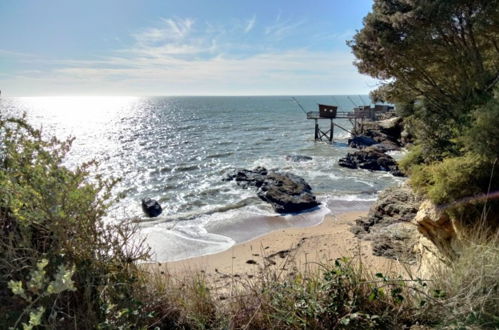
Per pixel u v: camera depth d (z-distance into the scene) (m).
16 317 1.82
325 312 2.32
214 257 8.73
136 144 30.77
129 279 2.22
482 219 3.76
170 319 2.32
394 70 6.35
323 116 33.41
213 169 20.28
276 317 2.23
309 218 12.06
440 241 4.38
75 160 22.41
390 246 7.86
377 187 16.39
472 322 2.10
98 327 1.76
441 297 2.37
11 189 1.90
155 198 14.42
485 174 4.00
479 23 5.22
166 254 8.98
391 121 31.27
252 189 15.75
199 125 50.47
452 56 5.87
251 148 28.50
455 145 5.27
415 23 5.62
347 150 27.59
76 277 2.02
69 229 2.04
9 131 2.13
